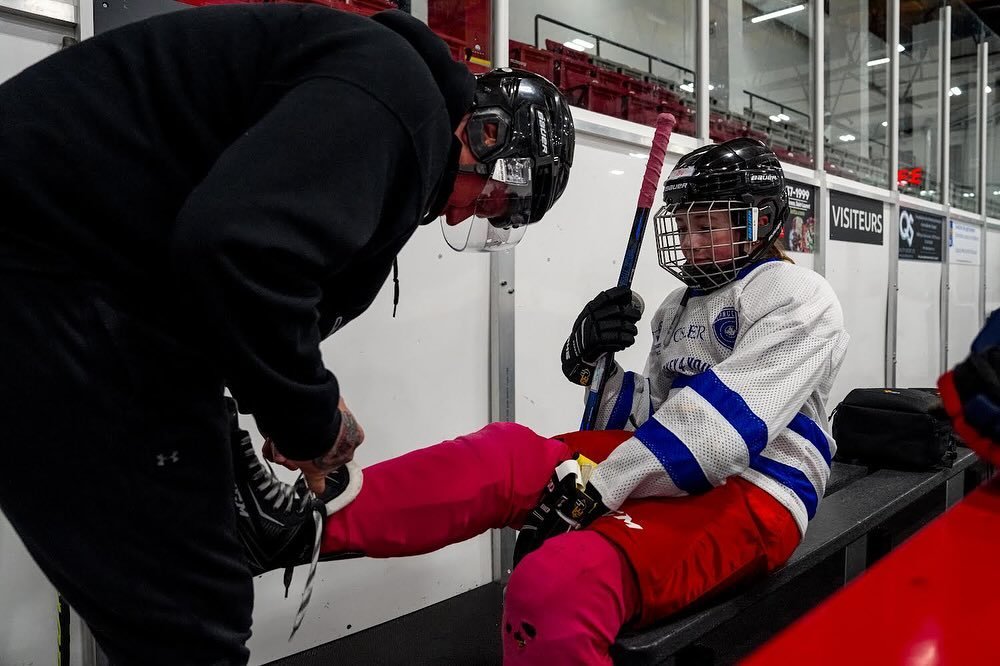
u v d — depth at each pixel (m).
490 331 2.09
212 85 0.69
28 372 0.64
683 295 1.53
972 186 5.76
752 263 1.39
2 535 1.30
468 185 0.94
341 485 1.08
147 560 0.69
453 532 1.18
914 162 4.97
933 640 0.27
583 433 1.41
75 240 0.65
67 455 0.66
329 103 0.63
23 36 1.31
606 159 2.37
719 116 3.18
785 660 0.26
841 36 4.10
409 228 0.75
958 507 0.46
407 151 0.69
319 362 0.67
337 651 1.71
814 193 3.54
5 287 0.64
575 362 1.48
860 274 4.01
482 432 1.28
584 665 1.02
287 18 0.73
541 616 1.03
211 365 0.71
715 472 1.13
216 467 0.73
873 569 0.35
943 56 5.06
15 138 0.64
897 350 4.50
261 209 0.58
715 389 1.17
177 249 0.58
